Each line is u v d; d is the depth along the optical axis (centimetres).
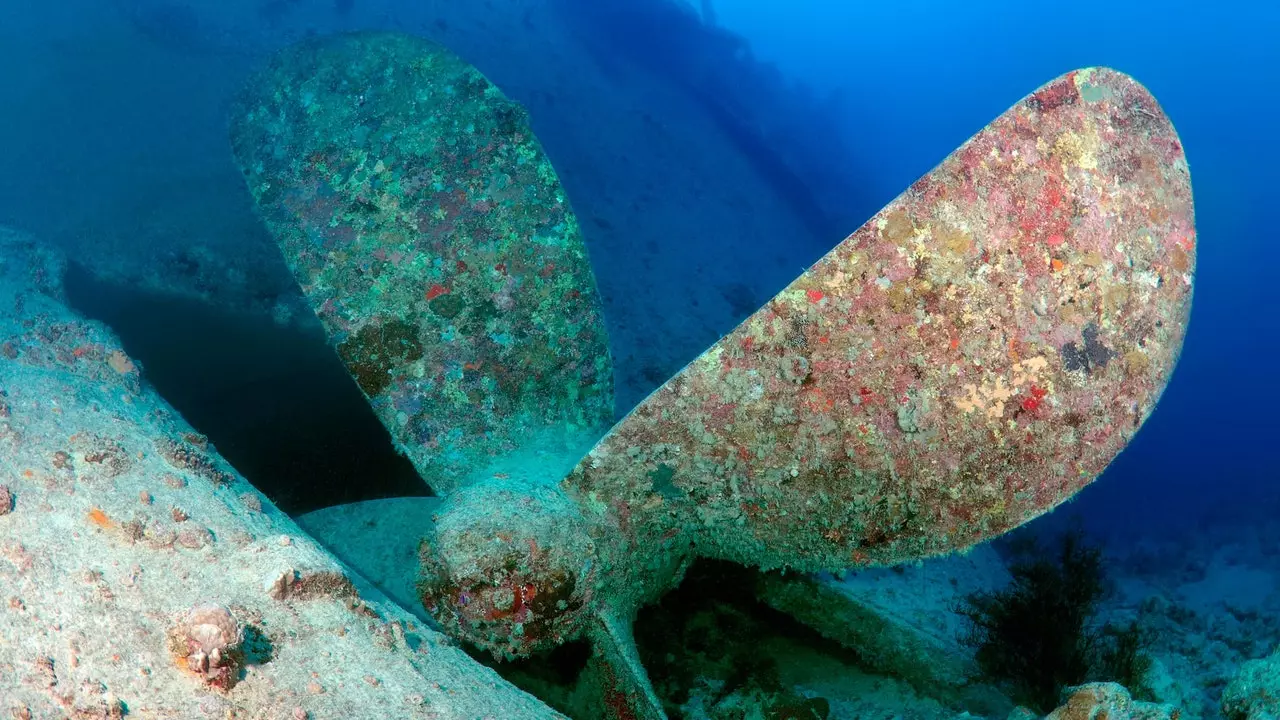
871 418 304
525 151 421
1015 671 450
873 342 291
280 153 425
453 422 411
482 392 413
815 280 286
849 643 446
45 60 664
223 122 711
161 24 733
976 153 274
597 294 425
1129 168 291
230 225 656
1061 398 301
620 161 1097
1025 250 284
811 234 1266
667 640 435
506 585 326
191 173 670
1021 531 793
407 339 412
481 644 340
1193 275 306
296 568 238
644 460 333
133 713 188
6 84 644
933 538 330
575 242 422
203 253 641
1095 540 881
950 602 503
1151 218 296
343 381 630
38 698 183
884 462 311
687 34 1426
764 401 308
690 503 347
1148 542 945
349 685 219
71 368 338
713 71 1466
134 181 653
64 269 497
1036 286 287
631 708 345
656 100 1275
